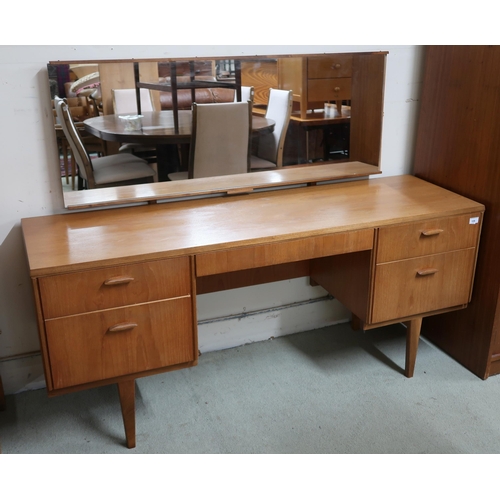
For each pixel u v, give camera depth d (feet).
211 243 5.68
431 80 7.48
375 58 7.33
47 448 6.28
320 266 7.77
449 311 7.57
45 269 5.13
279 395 7.14
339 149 7.59
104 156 6.54
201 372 7.62
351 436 6.41
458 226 6.73
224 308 7.97
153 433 6.50
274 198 7.19
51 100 6.15
